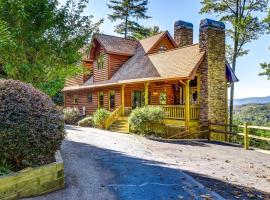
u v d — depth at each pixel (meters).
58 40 11.21
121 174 8.41
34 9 10.33
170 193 6.87
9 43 9.77
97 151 11.94
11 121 6.44
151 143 15.45
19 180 6.11
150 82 21.66
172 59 22.52
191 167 9.88
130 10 44.25
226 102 20.08
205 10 26.97
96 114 23.83
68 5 11.51
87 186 7.19
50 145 6.91
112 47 27.98
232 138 22.69
